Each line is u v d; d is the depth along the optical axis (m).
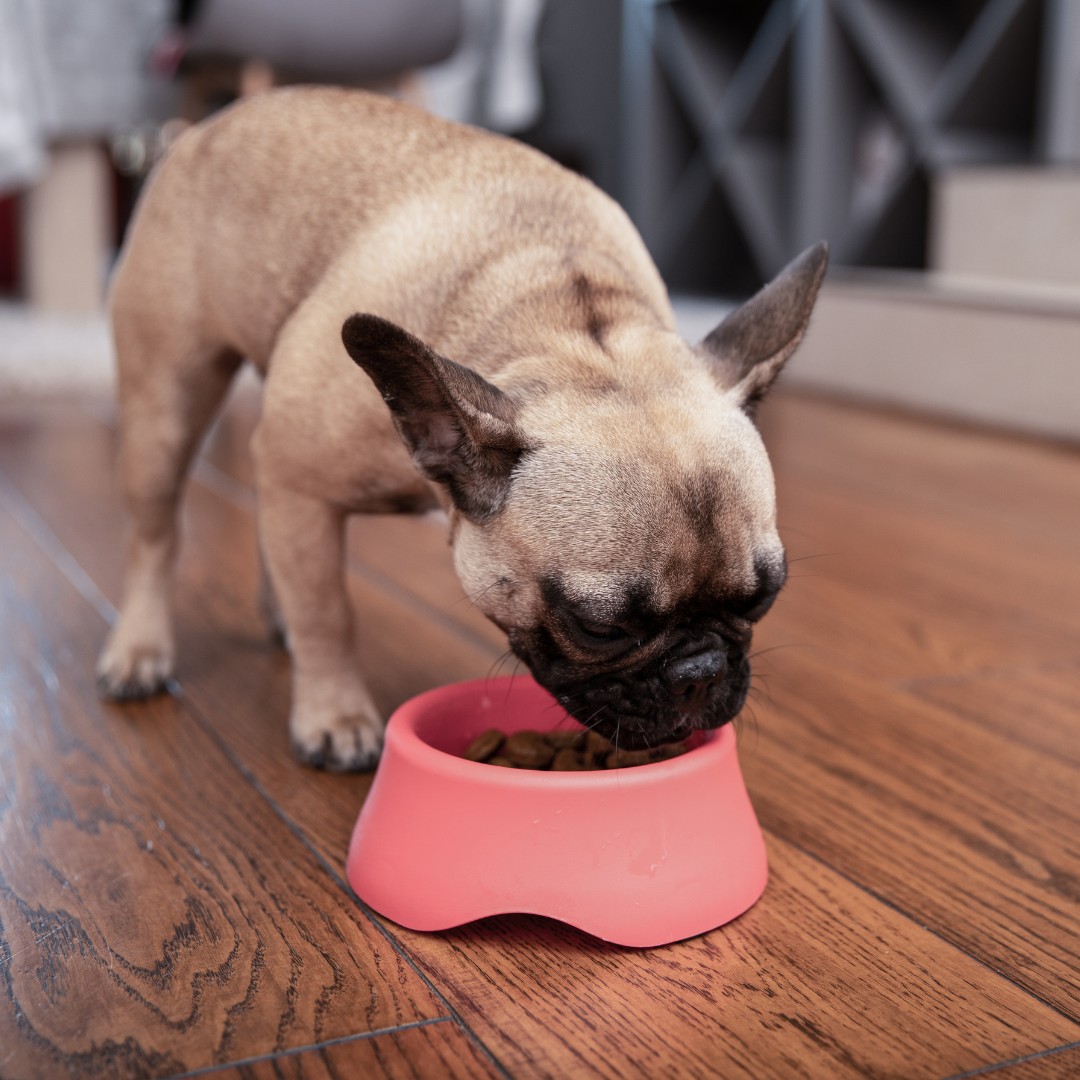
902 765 0.83
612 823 0.65
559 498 0.66
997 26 2.13
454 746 0.77
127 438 0.92
